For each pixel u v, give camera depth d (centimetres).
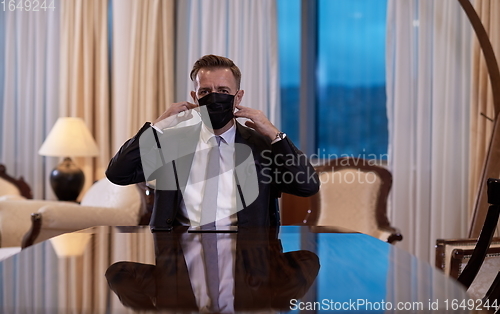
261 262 109
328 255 118
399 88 405
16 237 320
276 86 427
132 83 427
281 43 447
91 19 435
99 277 96
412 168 405
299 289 88
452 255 212
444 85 396
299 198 421
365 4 436
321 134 445
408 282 94
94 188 369
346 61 440
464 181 393
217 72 176
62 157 440
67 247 126
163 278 95
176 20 441
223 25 428
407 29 405
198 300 80
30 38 441
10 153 443
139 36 428
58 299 81
